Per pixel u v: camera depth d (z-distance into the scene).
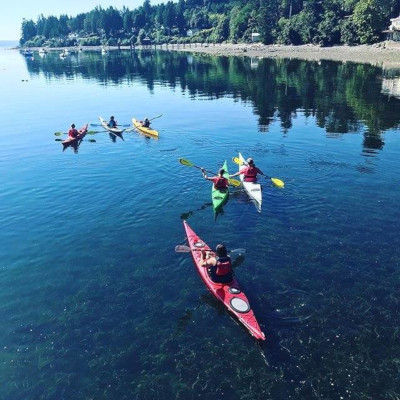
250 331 9.05
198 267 11.39
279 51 98.25
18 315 9.88
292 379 7.94
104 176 19.06
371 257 11.68
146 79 59.81
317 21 98.44
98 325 9.47
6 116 34.16
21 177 19.34
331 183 17.09
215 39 136.38
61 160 21.84
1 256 12.51
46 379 8.09
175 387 7.84
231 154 21.88
